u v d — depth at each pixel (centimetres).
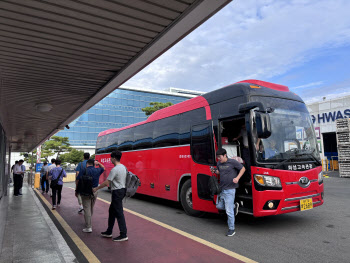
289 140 592
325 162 2222
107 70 545
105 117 6938
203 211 707
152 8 350
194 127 734
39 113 923
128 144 1153
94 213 804
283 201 534
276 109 601
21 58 477
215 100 676
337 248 457
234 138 670
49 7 337
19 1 321
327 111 2214
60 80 593
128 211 821
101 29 393
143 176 1001
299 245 477
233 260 407
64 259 412
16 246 469
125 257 430
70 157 4822
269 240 510
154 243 497
